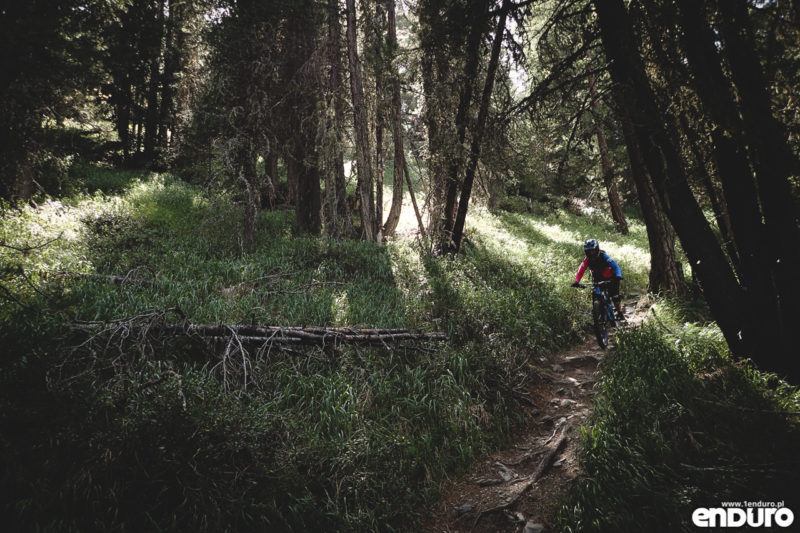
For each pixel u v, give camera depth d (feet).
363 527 11.82
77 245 27.78
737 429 13.11
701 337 20.29
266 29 36.76
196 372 15.25
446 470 14.75
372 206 48.96
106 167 67.26
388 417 16.01
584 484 12.62
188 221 42.42
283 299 24.73
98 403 12.51
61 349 14.47
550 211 75.61
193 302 22.17
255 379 16.05
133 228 34.96
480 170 40.75
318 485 12.51
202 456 11.59
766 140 13.89
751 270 15.96
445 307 25.22
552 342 24.54
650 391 15.57
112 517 10.35
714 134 15.40
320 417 14.97
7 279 17.95
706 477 11.59
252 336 17.75
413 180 84.12
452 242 39.32
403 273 32.96
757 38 14.47
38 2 18.21
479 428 16.25
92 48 20.57
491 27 23.66
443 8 25.08
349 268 33.35
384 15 45.19
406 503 12.83
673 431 13.52
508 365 20.26
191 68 57.67
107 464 10.98
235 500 10.96
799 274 14.74
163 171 69.31
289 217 52.80
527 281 33.76
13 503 10.02
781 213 14.52
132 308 19.75
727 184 15.90
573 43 21.74
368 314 23.45
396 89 48.70
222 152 33.94
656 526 10.71
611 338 24.30
